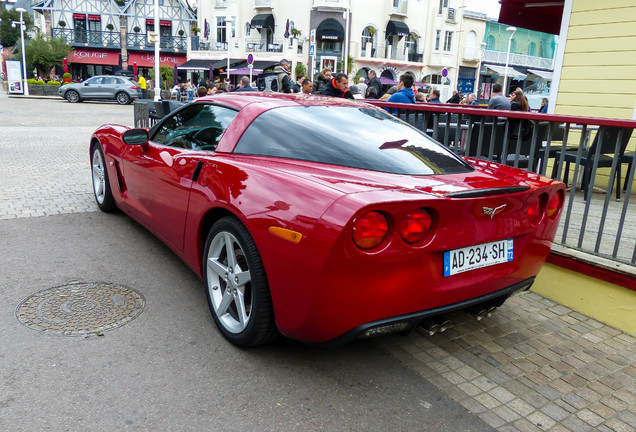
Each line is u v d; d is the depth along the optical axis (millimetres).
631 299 3334
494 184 2602
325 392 2484
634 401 2600
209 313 3189
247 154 2926
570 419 2426
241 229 2578
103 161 4879
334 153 2707
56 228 4625
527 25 8219
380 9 44375
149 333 2900
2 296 3219
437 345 3066
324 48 43875
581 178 6598
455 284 2422
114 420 2168
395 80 46156
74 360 2582
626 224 4785
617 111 6496
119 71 45125
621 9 6312
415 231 2201
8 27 66125
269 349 2828
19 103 25781
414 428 2275
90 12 46406
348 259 2100
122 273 3699
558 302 3768
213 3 44312
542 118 3807
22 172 7184
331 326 2264
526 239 2719
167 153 3531
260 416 2268
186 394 2381
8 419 2127
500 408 2479
